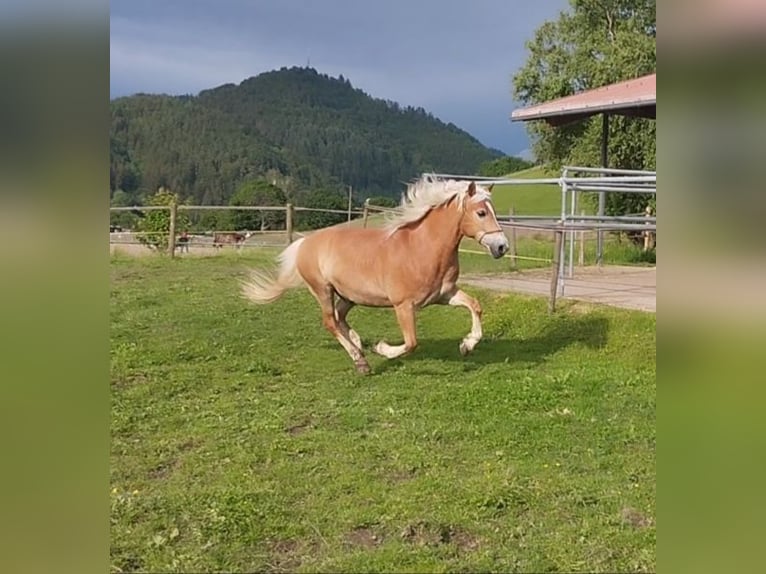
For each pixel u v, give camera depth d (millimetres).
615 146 19656
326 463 4035
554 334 7141
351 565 2955
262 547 3137
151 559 3023
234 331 7598
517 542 3133
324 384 5664
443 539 3180
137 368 6098
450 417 4801
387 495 3602
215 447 4293
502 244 5465
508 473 3818
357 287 5785
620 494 3555
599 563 2938
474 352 6676
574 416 4766
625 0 22938
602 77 22000
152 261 13961
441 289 5801
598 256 11625
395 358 6203
